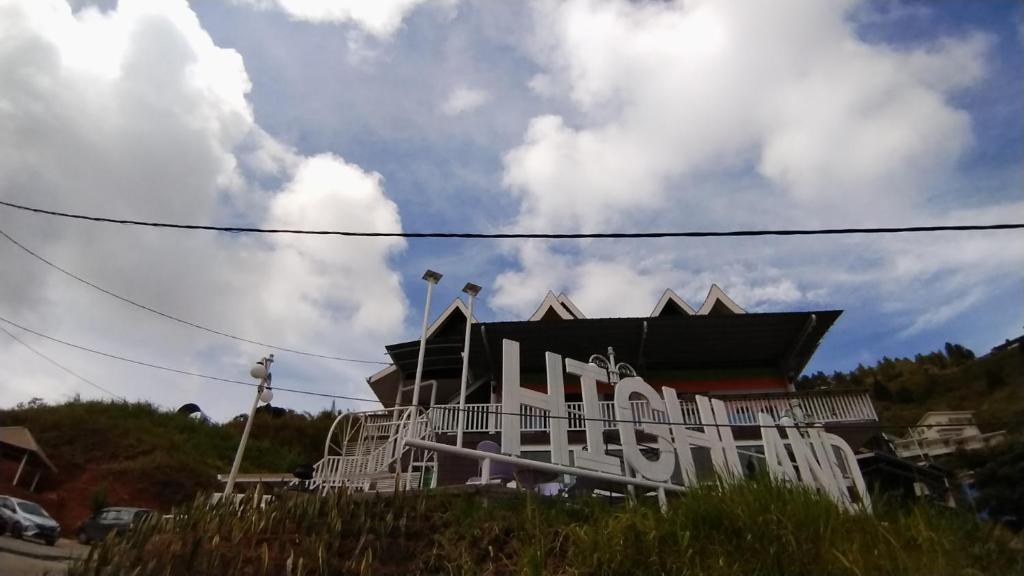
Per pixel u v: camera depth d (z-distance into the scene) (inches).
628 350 813.2
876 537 282.0
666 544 280.2
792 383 826.2
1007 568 281.0
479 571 283.6
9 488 919.7
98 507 967.6
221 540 296.0
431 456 663.8
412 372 887.1
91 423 1251.2
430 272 690.2
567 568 276.5
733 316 747.4
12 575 389.7
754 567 261.0
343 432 673.6
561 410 423.8
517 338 791.1
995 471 968.9
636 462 415.8
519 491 359.3
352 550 295.6
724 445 463.8
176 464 1165.7
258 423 1643.7
